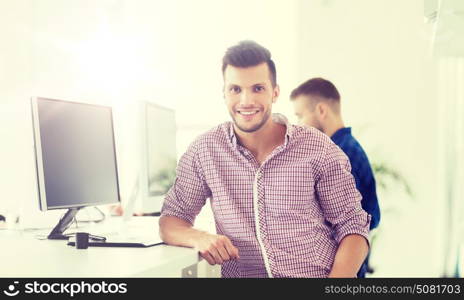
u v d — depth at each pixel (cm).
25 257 118
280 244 148
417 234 355
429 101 356
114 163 178
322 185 152
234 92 150
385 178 361
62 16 350
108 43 369
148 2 386
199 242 137
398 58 361
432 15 163
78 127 157
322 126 245
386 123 363
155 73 386
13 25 325
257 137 152
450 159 352
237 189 151
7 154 183
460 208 348
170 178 208
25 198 183
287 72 380
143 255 124
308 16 377
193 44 390
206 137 156
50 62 341
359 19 368
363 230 149
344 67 371
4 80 317
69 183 150
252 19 385
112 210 243
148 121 183
